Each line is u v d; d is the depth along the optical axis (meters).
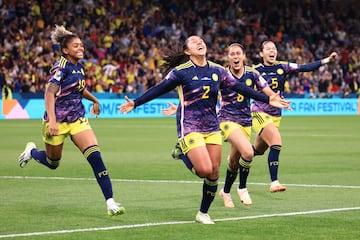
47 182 21.02
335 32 77.56
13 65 59.22
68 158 28.25
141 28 68.56
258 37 74.06
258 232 13.40
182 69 14.61
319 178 22.09
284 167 25.19
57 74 15.17
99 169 14.99
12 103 57.34
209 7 75.00
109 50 64.75
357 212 15.77
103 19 66.81
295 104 67.06
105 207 16.47
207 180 14.41
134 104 14.48
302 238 12.84
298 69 20.75
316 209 16.23
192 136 14.54
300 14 78.81
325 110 68.94
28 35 61.75
